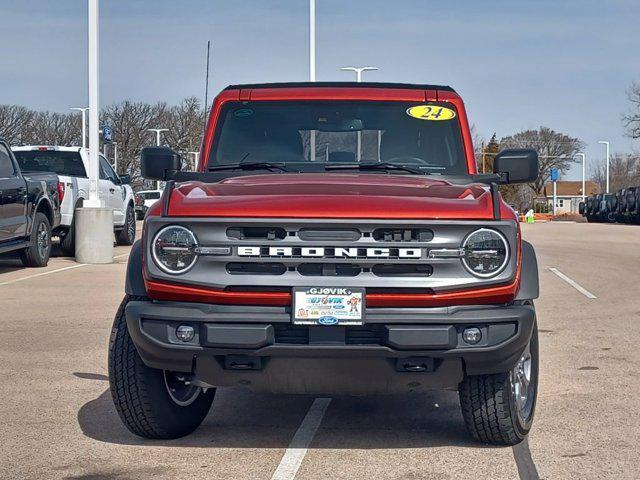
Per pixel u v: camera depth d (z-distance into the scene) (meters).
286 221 4.76
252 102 6.54
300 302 4.70
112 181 21.00
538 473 4.93
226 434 5.73
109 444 5.48
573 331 9.82
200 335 4.79
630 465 5.08
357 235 4.77
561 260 19.67
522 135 105.38
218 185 5.43
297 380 4.89
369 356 4.72
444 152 6.37
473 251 4.77
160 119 72.88
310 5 27.72
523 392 5.51
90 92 17.52
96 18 17.52
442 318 4.71
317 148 6.42
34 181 15.75
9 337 9.08
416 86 6.59
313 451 5.35
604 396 6.75
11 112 72.50
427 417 6.16
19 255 15.87
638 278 15.63
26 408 6.32
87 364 7.79
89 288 13.12
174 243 4.83
